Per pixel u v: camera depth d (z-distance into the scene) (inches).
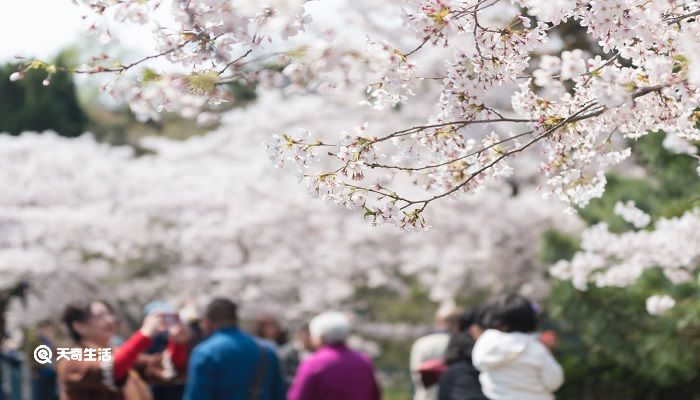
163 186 751.7
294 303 723.4
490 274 603.2
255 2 113.5
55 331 663.1
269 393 297.6
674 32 135.6
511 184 652.1
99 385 261.3
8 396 525.3
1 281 653.9
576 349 457.1
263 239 698.8
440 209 586.6
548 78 136.2
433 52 465.1
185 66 122.5
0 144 756.0
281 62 122.4
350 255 671.1
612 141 146.6
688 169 374.9
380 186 139.7
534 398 237.8
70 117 1212.5
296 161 137.2
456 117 139.6
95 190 739.4
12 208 706.2
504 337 238.2
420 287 704.4
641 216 294.7
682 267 309.4
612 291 374.9
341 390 313.3
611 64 138.0
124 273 738.2
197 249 703.7
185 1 118.3
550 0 131.1
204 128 1071.0
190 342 378.9
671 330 357.1
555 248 429.7
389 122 665.0
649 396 424.5
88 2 121.3
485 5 137.3
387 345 812.6
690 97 129.7
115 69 124.4
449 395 254.4
